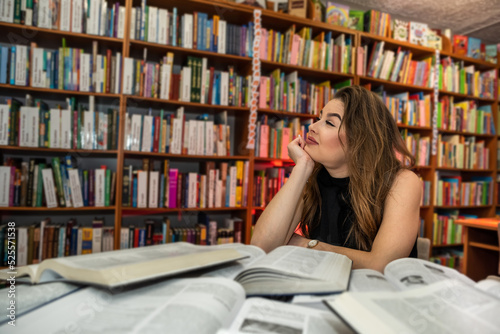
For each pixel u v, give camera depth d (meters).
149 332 0.24
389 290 0.35
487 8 2.87
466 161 3.02
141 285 0.36
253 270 0.39
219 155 2.14
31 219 1.97
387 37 2.68
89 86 1.87
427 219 2.82
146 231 1.98
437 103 2.85
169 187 2.02
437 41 2.89
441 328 0.26
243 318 0.30
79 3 1.85
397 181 0.83
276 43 2.29
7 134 1.72
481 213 3.21
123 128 1.92
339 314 0.27
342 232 0.91
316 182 1.00
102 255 0.41
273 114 2.37
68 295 0.33
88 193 1.88
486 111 3.25
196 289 0.33
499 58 3.27
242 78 2.21
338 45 2.51
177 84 2.06
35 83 1.79
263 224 0.81
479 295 0.33
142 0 1.98
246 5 2.19
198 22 2.09
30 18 1.77
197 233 2.10
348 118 0.85
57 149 1.80
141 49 2.09
